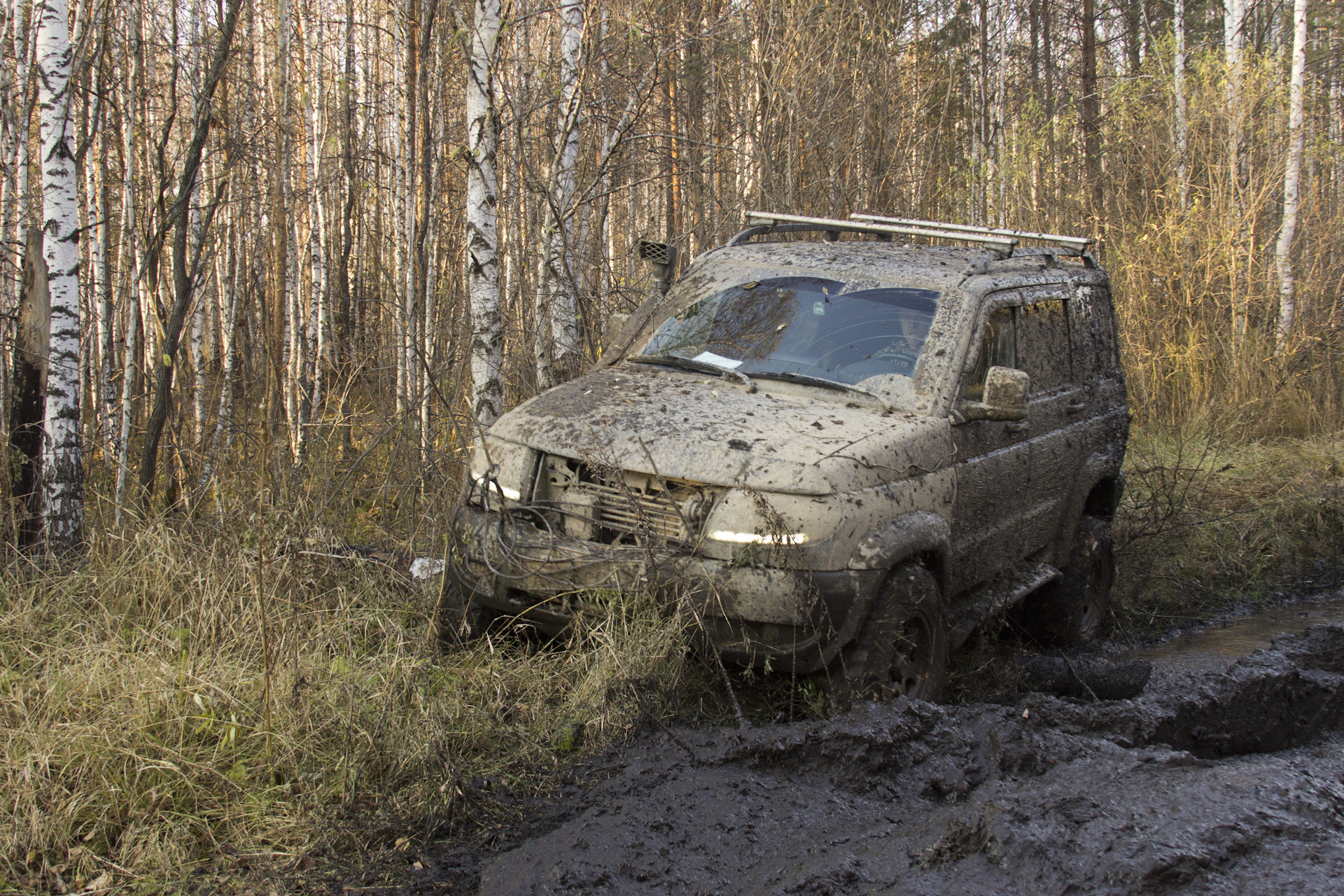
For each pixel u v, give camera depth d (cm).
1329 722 475
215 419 682
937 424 468
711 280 574
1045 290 595
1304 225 1480
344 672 415
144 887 296
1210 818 312
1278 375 1259
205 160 750
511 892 290
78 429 528
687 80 1361
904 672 435
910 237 816
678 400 470
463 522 460
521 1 901
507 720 404
